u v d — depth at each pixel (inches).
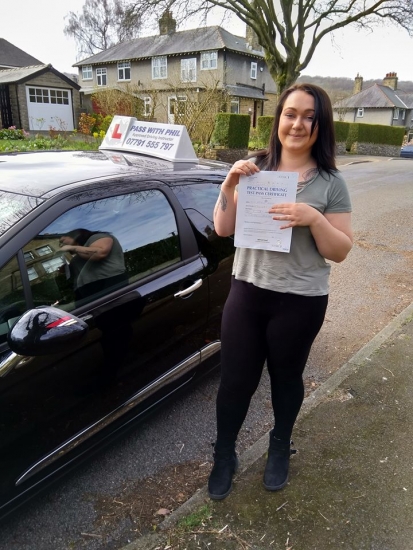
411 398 113.5
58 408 76.4
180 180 106.0
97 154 117.0
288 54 732.7
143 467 93.6
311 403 111.1
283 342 74.2
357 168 652.7
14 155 112.1
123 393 88.6
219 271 109.6
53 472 77.6
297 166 71.2
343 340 149.6
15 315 72.0
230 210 74.0
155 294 92.4
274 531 76.7
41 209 77.6
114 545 76.2
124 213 91.2
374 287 195.9
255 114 1321.4
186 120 610.9
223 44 1165.7
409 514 80.1
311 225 66.6
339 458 93.0
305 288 71.4
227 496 83.5
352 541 74.9
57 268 78.2
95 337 80.7
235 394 79.9
